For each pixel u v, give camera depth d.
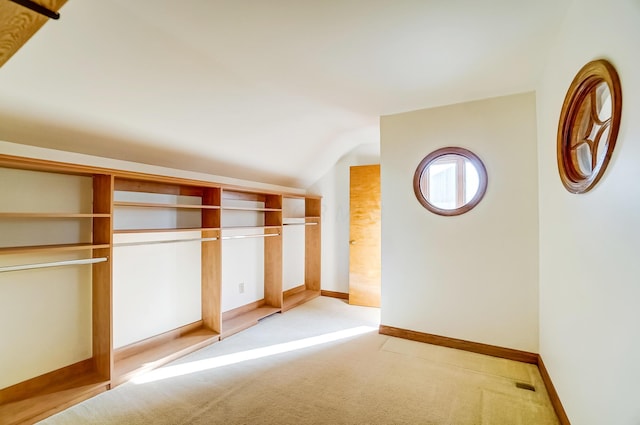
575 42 1.63
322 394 2.17
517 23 1.79
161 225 2.94
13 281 2.02
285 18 1.71
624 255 1.15
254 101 2.76
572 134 1.77
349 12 1.66
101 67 1.88
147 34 1.81
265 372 2.48
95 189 2.33
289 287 4.74
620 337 1.18
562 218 1.94
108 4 1.56
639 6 1.03
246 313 3.85
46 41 1.61
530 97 2.69
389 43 1.98
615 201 1.22
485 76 2.44
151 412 1.97
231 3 1.58
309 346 2.98
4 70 1.67
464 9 1.64
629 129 1.12
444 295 3.02
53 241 2.22
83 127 2.22
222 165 3.49
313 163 4.48
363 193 4.38
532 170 2.68
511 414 1.95
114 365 2.45
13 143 2.10
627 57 1.13
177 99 2.35
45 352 2.15
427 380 2.36
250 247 4.01
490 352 2.80
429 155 3.09
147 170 2.89
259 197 4.20
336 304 4.45
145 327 2.76
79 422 1.87
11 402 1.95
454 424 1.86
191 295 3.18
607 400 1.29
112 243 2.24
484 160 2.86
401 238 3.22
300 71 2.35
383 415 1.95
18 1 0.88
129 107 2.23
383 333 3.29
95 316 2.35
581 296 1.59
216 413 1.96
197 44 1.97
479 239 2.87
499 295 2.79
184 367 2.56
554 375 2.09
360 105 3.04
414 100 2.92
